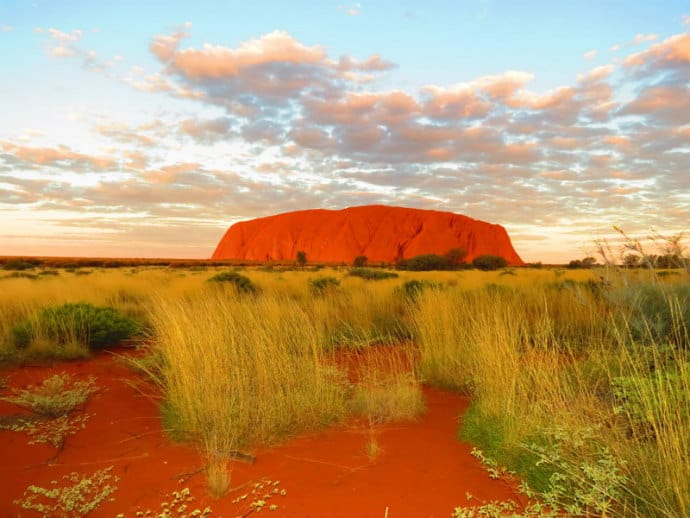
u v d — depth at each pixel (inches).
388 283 612.7
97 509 121.1
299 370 200.5
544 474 128.1
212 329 206.2
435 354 238.5
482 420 163.9
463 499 123.4
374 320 369.7
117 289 558.3
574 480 119.5
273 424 160.9
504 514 115.9
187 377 177.6
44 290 458.3
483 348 204.5
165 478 136.3
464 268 2137.1
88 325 306.0
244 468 141.0
